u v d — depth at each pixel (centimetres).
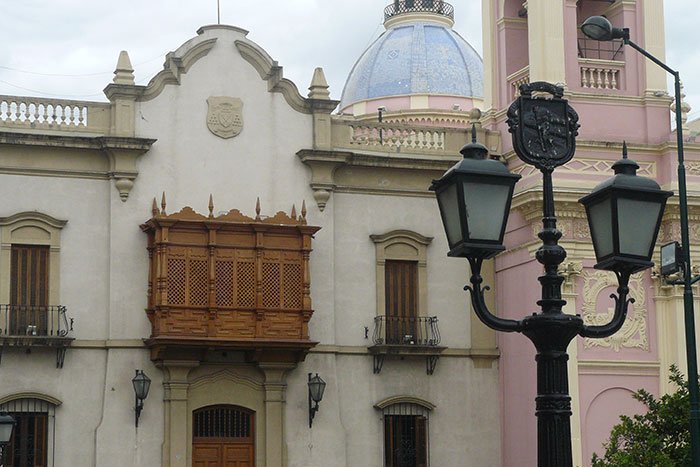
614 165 1197
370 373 3494
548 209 1159
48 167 3306
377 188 3591
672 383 3453
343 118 3644
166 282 3228
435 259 3616
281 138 3497
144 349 3288
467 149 1135
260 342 3275
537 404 1133
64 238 3294
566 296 3400
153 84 3394
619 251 1143
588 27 1967
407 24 5159
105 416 3222
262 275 3316
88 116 3362
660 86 3662
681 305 3475
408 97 4869
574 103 3569
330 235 3494
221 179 3425
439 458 3516
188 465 3262
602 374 3425
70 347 3244
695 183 3534
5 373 3189
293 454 3356
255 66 3497
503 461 3566
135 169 3341
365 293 3528
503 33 3838
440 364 3566
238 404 3344
